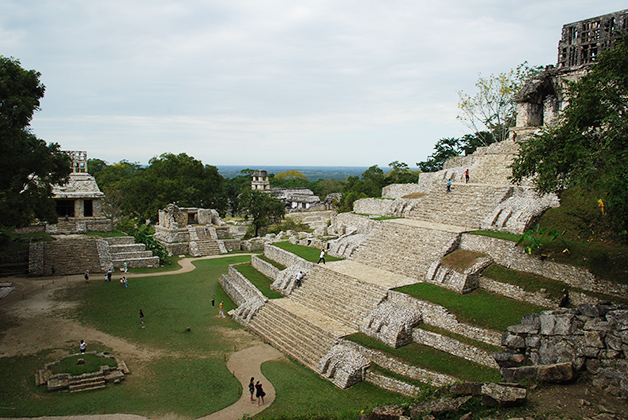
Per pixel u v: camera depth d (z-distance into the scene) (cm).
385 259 3250
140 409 1969
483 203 3359
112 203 7388
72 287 3822
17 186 3334
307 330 2638
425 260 2967
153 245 5131
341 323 2647
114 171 11825
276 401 2023
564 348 1587
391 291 2638
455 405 1352
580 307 1702
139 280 4212
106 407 1978
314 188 15450
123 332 2891
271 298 3219
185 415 1925
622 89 1916
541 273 2428
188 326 3048
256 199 6844
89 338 2764
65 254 4478
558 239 2519
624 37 1934
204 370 2362
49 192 3647
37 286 3819
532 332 1755
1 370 2289
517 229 2858
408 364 2075
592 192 2684
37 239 4753
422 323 2392
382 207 4778
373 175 10206
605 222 2442
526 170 2234
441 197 3766
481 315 2242
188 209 6450
